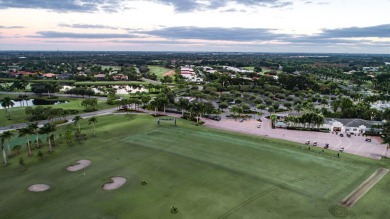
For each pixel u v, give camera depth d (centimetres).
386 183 7719
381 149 10925
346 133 13138
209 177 7912
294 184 7550
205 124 14400
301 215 6119
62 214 6103
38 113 14612
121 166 8650
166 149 10150
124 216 6025
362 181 7819
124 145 10575
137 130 12594
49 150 9944
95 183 7544
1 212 6172
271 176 8019
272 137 12225
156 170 8362
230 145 10706
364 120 14225
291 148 10575
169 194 6950
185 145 10612
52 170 8356
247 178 7869
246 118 16288
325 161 9281
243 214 6119
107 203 6538
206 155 9600
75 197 6831
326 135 12900
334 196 6962
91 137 11456
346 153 10262
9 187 7306
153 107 16862
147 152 9850
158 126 13288
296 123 14162
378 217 6103
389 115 14912
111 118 14925
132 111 17262
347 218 6053
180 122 14300
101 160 9131
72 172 8231
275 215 6103
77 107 18000
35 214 6103
